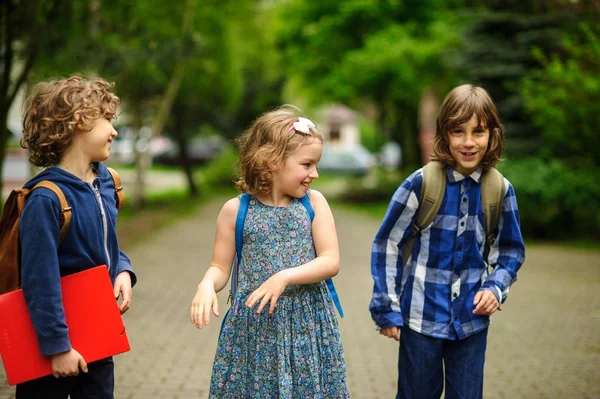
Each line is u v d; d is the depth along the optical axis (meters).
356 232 14.53
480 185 2.88
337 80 21.94
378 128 27.58
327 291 2.67
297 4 23.38
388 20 21.67
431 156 2.93
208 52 18.67
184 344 5.59
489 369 4.99
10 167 19.25
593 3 14.41
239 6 20.05
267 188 2.60
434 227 2.89
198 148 39.75
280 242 2.59
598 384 4.64
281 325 2.55
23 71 9.70
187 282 8.48
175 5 16.92
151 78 17.05
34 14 9.27
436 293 2.88
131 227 14.45
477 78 14.73
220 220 2.67
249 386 2.58
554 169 12.77
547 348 5.58
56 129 2.41
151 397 4.27
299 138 2.55
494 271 2.90
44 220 2.32
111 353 2.42
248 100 29.64
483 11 14.87
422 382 2.90
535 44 14.26
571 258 10.66
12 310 2.32
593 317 6.70
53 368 2.32
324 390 2.60
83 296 2.40
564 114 12.41
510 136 14.07
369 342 5.75
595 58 12.55
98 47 11.13
